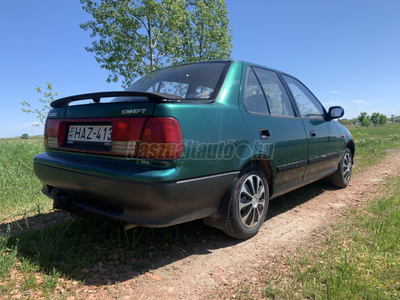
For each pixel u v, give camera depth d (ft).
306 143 11.50
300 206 12.71
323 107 14.28
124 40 40.34
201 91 8.52
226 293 6.33
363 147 35.63
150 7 39.68
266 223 10.62
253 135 8.72
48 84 42.65
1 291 6.00
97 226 9.58
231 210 8.21
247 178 8.71
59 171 8.13
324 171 13.62
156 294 6.28
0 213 11.57
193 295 6.28
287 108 11.23
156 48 43.62
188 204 6.95
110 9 40.11
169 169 6.46
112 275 6.92
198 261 7.75
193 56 48.29
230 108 8.27
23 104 41.16
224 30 50.60
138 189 6.38
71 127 8.64
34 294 6.00
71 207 8.27
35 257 7.44
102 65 41.32
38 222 10.44
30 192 14.19
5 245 7.80
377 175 19.16
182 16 43.29
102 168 7.01
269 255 8.06
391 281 6.31
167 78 9.91
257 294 6.25
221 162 7.62
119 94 6.92
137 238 8.82
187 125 6.84
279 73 11.85
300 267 7.29
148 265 7.47
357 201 13.25
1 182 14.78
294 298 5.96
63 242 8.23
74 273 6.84
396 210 10.88
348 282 6.21
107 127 7.47
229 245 8.72
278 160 9.79
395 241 8.16
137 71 41.04
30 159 17.94
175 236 9.15
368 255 7.55
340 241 8.68
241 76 9.31
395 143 41.24
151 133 6.52
